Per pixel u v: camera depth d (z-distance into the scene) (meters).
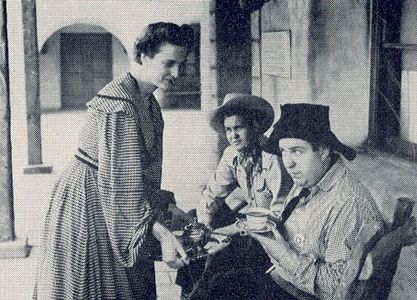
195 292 3.25
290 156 3.19
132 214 3.26
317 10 4.49
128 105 3.25
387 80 4.26
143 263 3.56
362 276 2.75
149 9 13.20
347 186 3.09
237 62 5.64
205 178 6.91
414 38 4.05
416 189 3.61
